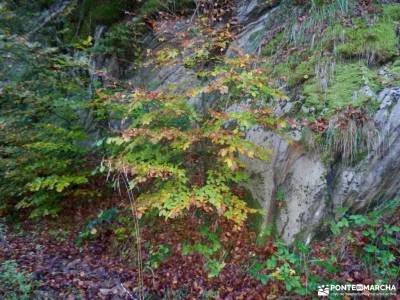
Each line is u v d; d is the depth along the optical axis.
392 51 4.34
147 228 4.69
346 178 3.80
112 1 8.32
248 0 6.30
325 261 3.59
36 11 9.12
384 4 4.95
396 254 3.46
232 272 3.88
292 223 3.99
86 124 6.76
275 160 4.23
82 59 5.93
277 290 3.56
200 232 4.25
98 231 5.26
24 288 3.85
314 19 5.02
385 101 3.86
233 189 4.39
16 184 6.38
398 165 3.70
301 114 4.23
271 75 4.82
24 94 5.85
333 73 4.41
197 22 5.02
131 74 7.28
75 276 4.32
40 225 6.07
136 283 4.07
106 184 6.14
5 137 6.07
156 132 3.85
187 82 5.13
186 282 3.93
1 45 6.05
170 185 4.12
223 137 3.64
